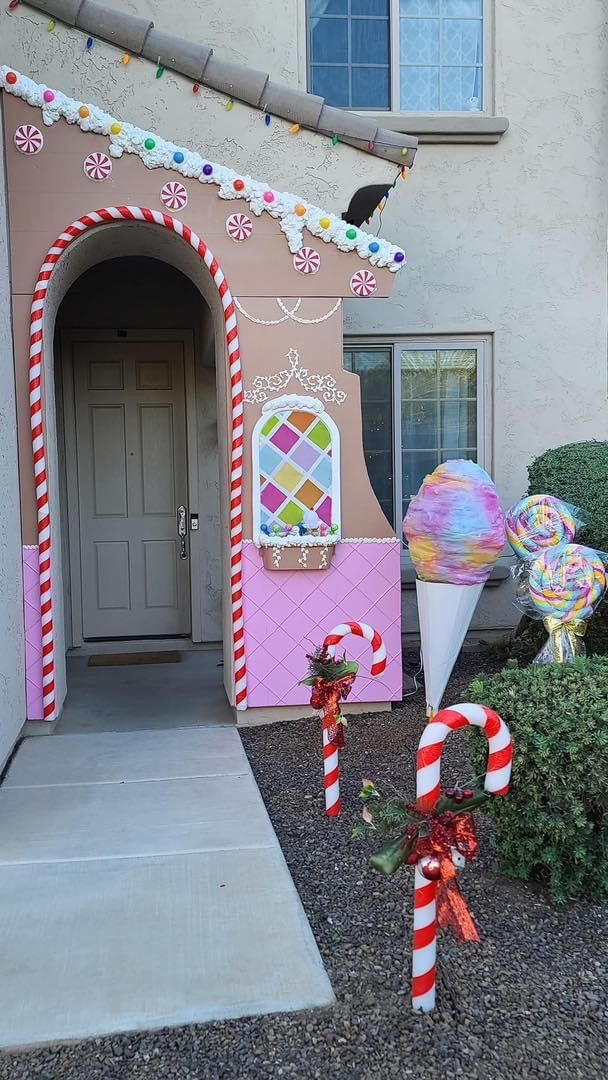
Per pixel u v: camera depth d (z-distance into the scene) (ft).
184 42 17.65
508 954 9.76
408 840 8.48
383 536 18.71
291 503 18.13
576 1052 8.16
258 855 12.04
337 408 18.31
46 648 17.49
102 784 14.78
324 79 24.07
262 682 18.30
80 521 25.71
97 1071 7.88
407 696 20.27
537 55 24.38
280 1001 8.77
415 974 8.64
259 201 17.61
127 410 25.81
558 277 25.02
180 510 25.99
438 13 24.30
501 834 11.18
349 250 18.01
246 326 17.90
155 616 26.23
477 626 25.07
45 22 17.57
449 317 24.71
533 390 25.20
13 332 17.11
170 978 9.14
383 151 18.30
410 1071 7.89
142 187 17.42
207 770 15.46
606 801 10.36
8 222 17.01
